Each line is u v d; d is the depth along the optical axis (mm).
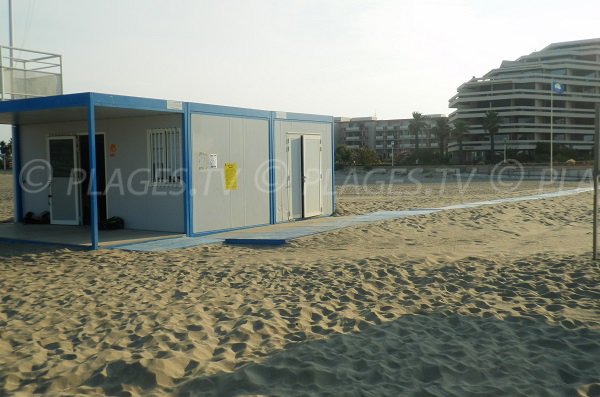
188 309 6875
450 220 15430
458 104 103500
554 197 22234
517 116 96750
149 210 13594
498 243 11805
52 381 4676
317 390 4477
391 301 7164
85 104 10961
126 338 5852
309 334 5867
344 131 129625
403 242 12195
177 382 4699
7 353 5465
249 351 5406
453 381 4703
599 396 4402
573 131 97688
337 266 9141
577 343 5531
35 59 15164
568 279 7820
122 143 13953
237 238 12297
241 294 7629
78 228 14422
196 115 13000
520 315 6398
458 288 7719
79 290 7961
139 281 8500
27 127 15805
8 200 24938
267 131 15094
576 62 100500
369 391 4457
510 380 4684
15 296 7656
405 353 5250
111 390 4520
